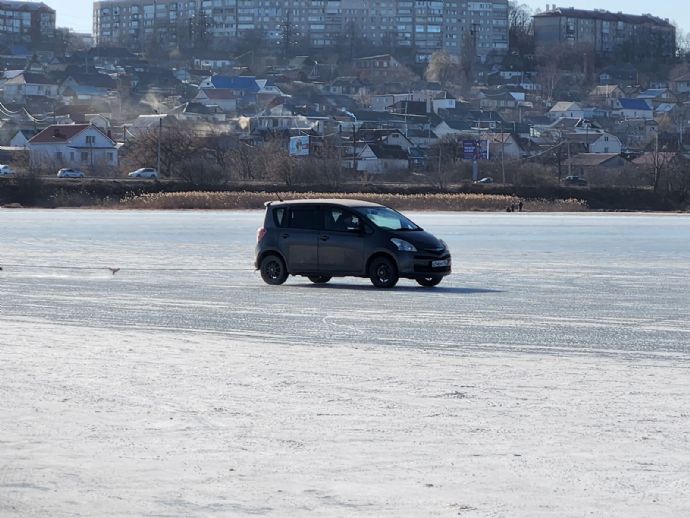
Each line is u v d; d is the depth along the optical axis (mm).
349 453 10680
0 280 32125
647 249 48500
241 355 16922
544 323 21266
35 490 9445
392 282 29172
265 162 142125
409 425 11867
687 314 22953
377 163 164250
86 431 11625
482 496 9227
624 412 12500
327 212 30203
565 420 12086
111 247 49094
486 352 17297
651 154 163250
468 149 152000
